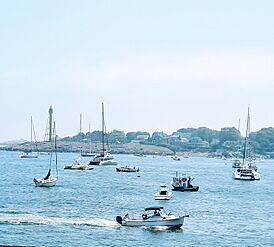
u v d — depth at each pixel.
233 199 148.75
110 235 86.69
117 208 120.38
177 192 163.75
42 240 81.88
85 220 99.38
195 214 114.44
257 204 138.75
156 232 90.19
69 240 82.50
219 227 98.44
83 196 144.62
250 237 90.31
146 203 131.75
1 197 136.38
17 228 90.12
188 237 87.75
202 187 186.50
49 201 130.25
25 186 170.12
